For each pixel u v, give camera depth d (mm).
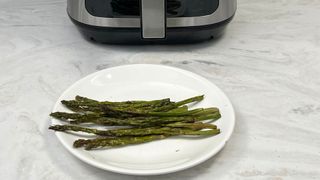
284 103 562
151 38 631
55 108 508
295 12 798
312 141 498
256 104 560
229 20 669
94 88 562
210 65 645
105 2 627
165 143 480
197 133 475
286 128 519
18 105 557
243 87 594
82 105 513
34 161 470
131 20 635
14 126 520
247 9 812
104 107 501
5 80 606
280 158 474
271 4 830
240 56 666
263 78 613
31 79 609
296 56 665
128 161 451
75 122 492
